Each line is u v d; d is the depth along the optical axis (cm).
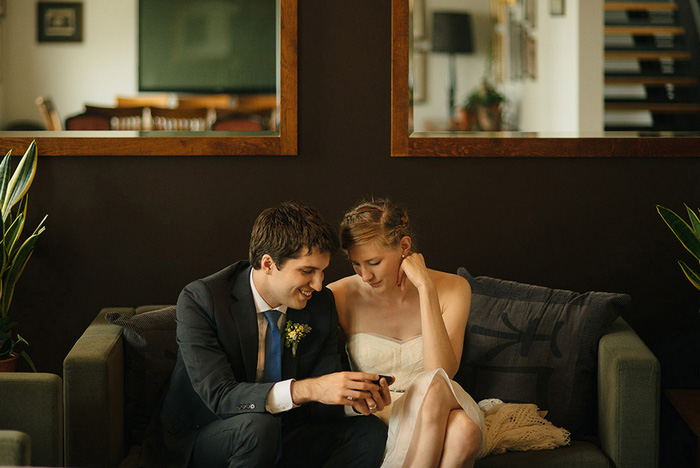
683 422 296
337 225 288
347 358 257
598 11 625
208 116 659
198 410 212
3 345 252
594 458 215
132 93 756
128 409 238
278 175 286
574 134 295
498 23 730
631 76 620
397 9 277
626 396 215
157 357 237
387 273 226
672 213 258
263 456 190
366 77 283
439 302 239
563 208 289
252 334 212
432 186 288
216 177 285
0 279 256
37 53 748
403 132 282
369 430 209
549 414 239
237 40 748
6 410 204
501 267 291
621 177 288
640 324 293
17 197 259
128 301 287
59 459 207
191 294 212
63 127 699
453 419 200
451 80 739
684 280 292
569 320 245
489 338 249
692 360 294
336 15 280
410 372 238
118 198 283
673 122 617
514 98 721
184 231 286
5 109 744
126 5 750
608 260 291
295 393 196
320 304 223
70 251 284
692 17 632
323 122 284
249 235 287
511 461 213
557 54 650
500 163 287
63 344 287
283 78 280
